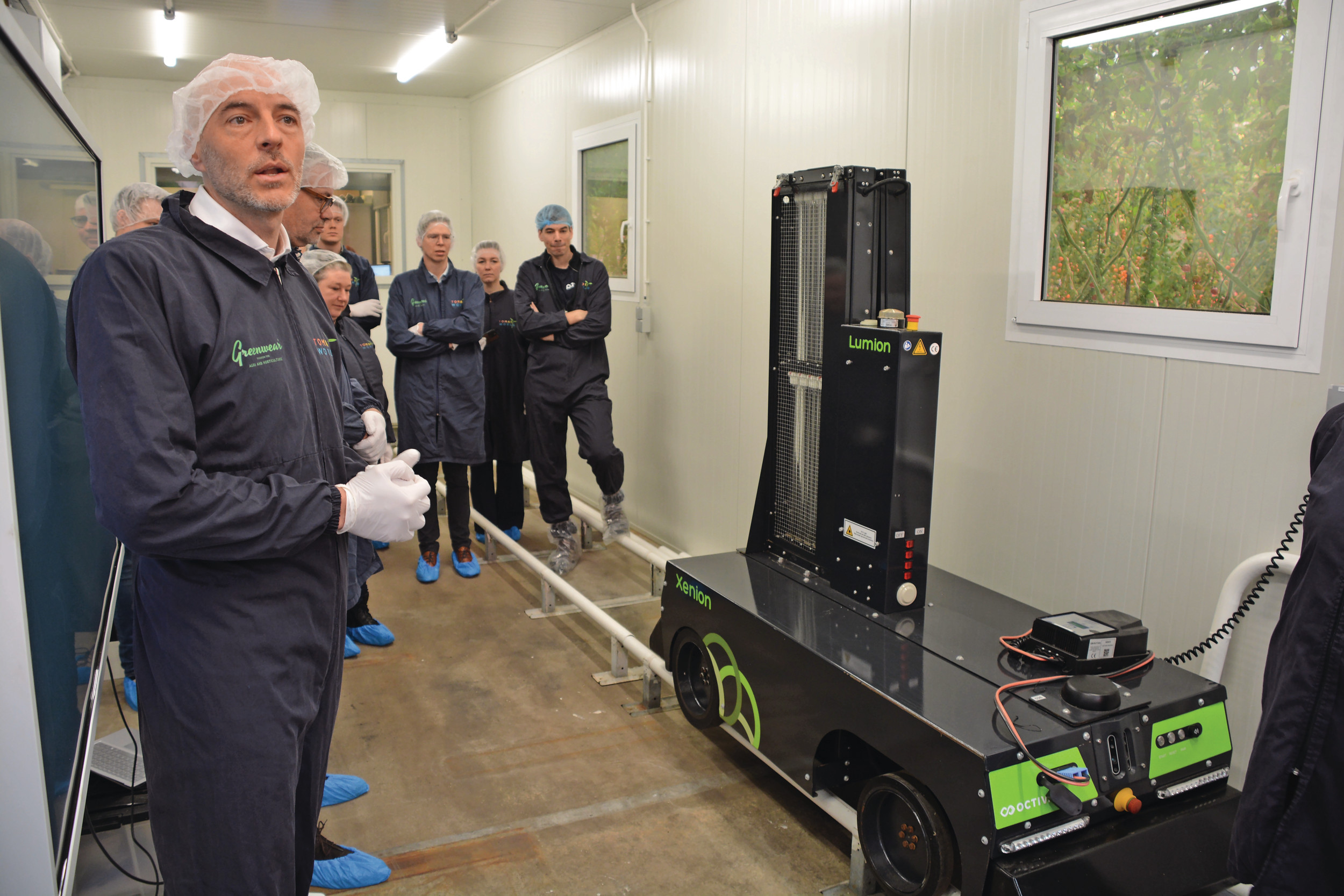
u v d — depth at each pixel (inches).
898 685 74.1
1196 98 82.3
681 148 163.2
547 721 113.6
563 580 147.3
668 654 108.5
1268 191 77.9
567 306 157.9
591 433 157.5
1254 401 79.1
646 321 178.7
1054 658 76.3
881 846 77.4
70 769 43.6
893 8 112.0
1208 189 82.1
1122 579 91.5
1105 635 74.7
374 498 56.3
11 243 39.7
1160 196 86.1
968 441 107.7
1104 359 91.3
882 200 90.0
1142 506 89.0
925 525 89.0
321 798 63.4
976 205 103.0
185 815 52.6
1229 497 81.6
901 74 111.6
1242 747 83.1
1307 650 45.4
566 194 217.3
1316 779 45.1
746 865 85.3
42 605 40.1
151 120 264.1
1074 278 95.2
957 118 104.3
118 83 258.8
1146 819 68.7
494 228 277.0
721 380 156.3
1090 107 91.6
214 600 51.7
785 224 101.0
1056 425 96.7
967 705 70.4
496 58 224.7
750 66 141.5
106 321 46.8
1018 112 96.7
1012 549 103.3
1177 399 85.0
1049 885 61.8
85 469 59.2
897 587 89.0
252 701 52.6
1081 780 65.9
